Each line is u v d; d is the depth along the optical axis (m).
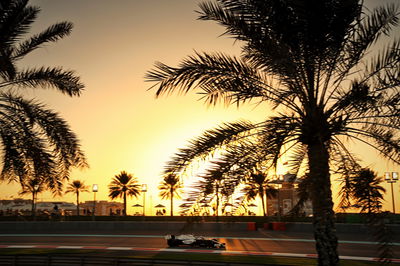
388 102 9.35
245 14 9.05
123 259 15.12
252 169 8.90
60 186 13.87
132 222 38.84
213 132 9.14
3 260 15.30
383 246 7.21
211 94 9.91
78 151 14.15
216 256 20.64
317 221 8.80
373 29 9.29
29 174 13.26
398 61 9.14
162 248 25.27
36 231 37.41
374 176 7.79
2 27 12.59
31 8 13.92
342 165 9.52
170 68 9.20
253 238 30.48
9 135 12.91
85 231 37.28
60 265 14.81
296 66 9.16
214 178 8.37
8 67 13.30
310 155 9.22
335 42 9.03
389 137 9.28
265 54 9.34
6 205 59.75
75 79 15.03
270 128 9.30
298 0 8.27
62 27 15.17
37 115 13.55
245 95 9.87
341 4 8.53
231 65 9.46
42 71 14.56
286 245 26.45
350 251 23.44
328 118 9.38
